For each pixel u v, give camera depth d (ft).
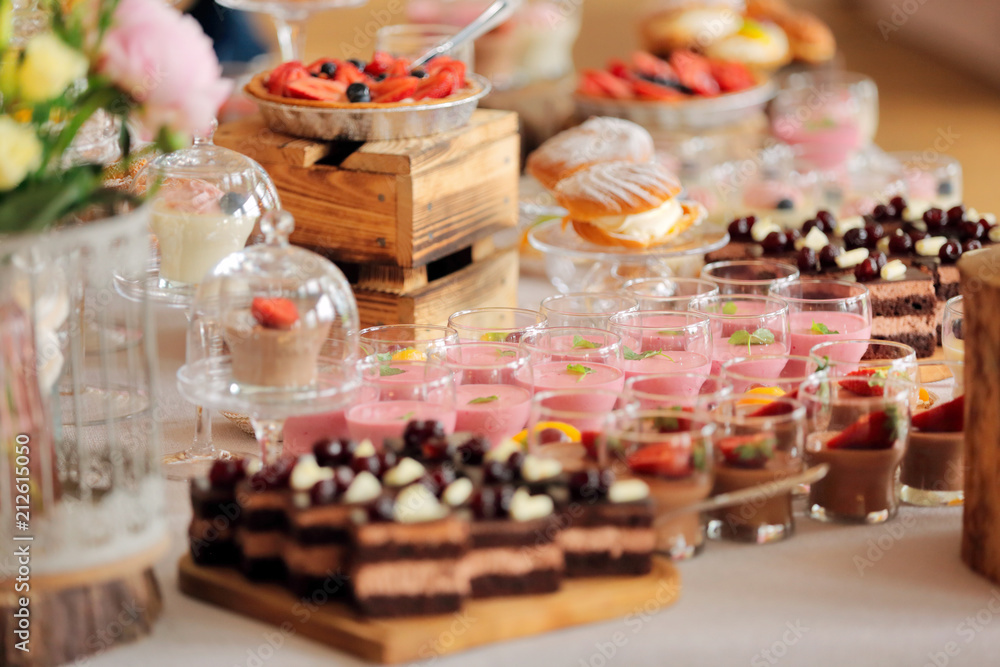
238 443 6.20
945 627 4.45
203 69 4.03
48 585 4.14
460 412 5.41
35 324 4.07
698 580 4.81
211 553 4.72
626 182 7.59
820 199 10.52
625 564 4.59
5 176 3.79
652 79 13.24
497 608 4.35
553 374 5.83
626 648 4.30
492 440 5.43
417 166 6.84
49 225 4.05
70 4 4.14
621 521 4.54
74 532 4.14
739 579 4.82
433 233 7.15
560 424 4.83
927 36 30.71
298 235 7.27
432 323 7.23
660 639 4.33
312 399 4.91
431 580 4.24
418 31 10.21
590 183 7.62
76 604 4.21
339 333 5.05
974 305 4.73
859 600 4.65
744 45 14.94
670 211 7.89
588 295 6.54
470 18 14.53
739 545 5.14
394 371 5.38
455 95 7.41
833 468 5.33
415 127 7.14
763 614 4.53
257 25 14.71
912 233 8.21
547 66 15.44
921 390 5.91
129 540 4.27
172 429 6.39
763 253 8.06
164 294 6.03
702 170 11.23
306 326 4.89
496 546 4.37
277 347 4.86
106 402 4.36
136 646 4.36
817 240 7.96
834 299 6.61
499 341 5.87
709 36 15.01
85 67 4.00
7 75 3.92
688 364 5.98
